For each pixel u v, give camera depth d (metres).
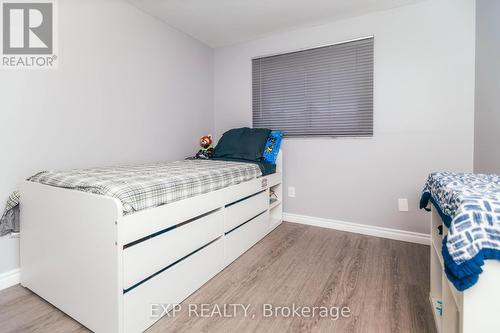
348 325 1.30
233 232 2.01
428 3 2.24
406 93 2.36
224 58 3.34
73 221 1.28
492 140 1.71
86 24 2.00
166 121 2.75
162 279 1.36
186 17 2.56
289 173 2.97
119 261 1.12
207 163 2.42
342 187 2.69
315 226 2.84
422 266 1.91
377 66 2.46
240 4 2.32
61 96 1.87
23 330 1.26
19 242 1.67
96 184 1.26
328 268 1.89
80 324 1.30
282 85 2.96
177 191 1.46
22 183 1.57
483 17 1.89
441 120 2.24
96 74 2.08
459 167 2.20
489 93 1.77
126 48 2.31
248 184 2.21
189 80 3.03
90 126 2.05
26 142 1.70
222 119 3.40
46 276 1.45
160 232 1.38
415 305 1.45
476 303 0.75
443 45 2.21
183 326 1.30
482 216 0.71
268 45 3.02
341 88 2.63
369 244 2.33
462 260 0.71
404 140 2.39
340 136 2.67
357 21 2.52
